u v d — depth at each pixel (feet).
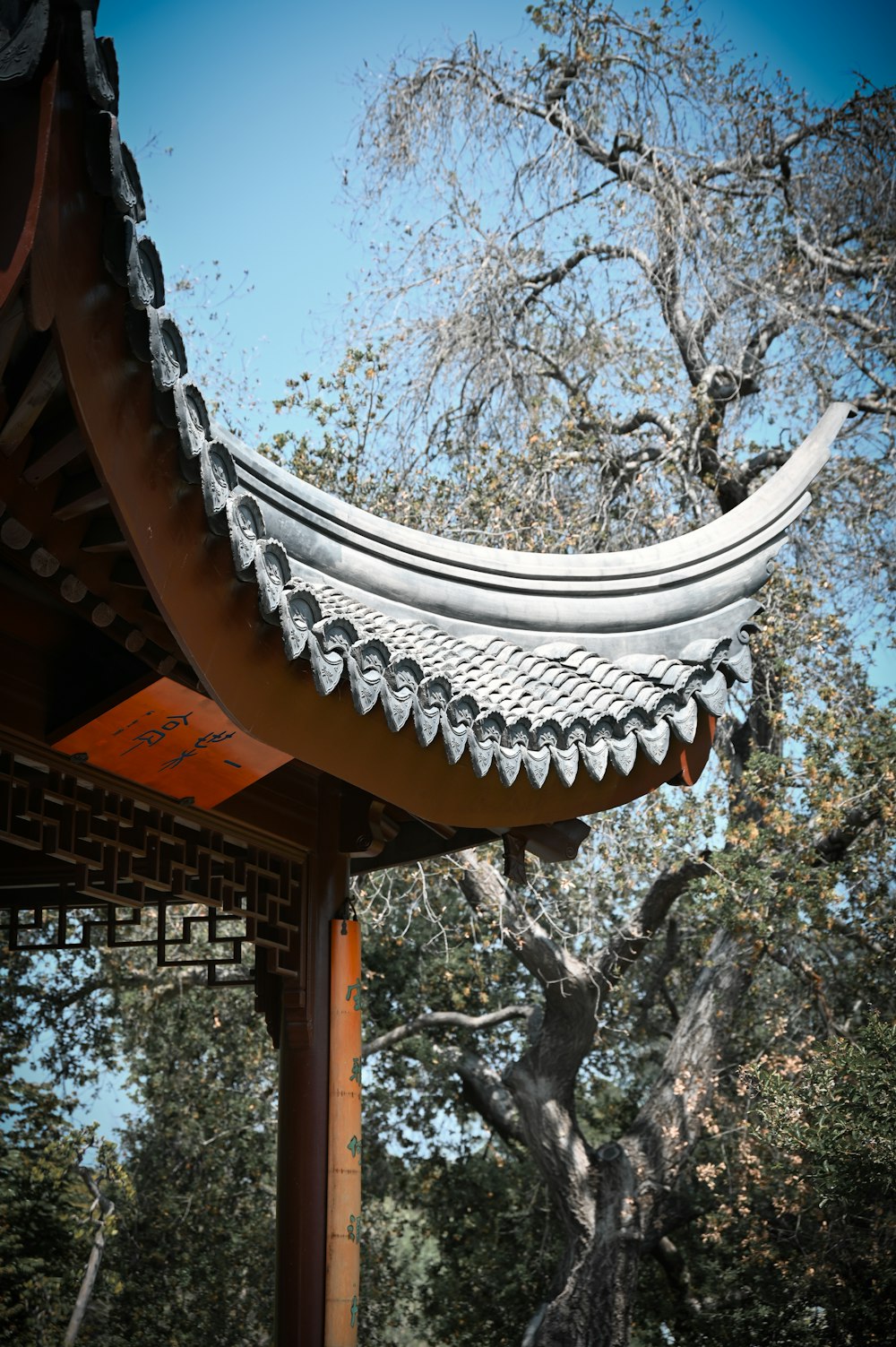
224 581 10.80
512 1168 51.85
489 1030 52.70
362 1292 49.62
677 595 17.67
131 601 11.60
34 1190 41.60
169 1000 51.16
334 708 12.94
